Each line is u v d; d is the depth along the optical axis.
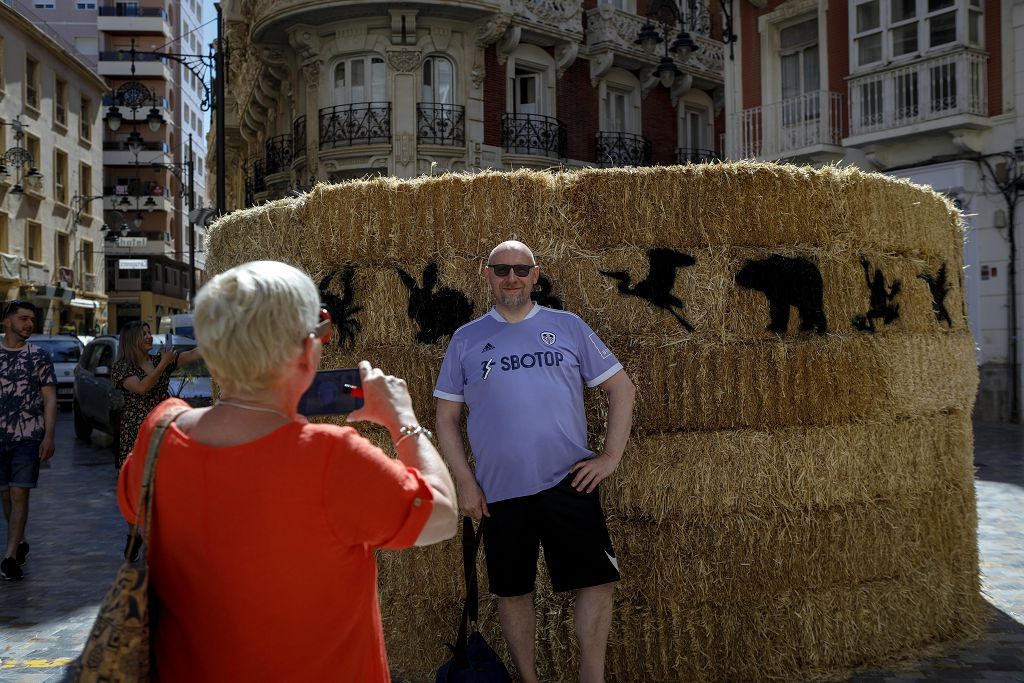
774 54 16.84
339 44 18.83
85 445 13.06
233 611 1.63
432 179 3.98
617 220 3.81
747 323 3.80
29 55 30.53
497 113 19.78
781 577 3.80
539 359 3.26
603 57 21.28
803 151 15.63
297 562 1.63
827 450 3.86
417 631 3.95
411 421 1.92
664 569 3.75
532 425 3.21
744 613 3.78
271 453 1.63
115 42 53.06
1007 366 13.38
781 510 3.81
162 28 52.78
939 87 13.62
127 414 5.70
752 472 3.77
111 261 49.81
